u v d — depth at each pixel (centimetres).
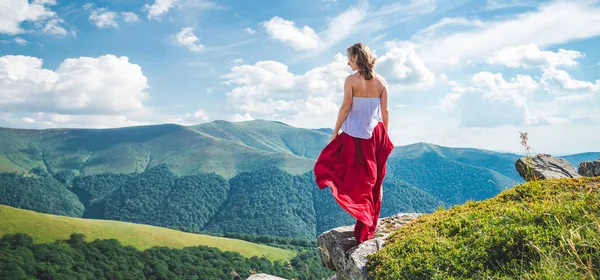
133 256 11512
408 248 468
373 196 538
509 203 515
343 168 517
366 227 537
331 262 612
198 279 10731
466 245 431
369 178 510
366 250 523
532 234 399
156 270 10800
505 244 404
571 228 372
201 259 12038
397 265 440
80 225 13162
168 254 12075
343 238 589
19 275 9281
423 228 519
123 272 10494
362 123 511
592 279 310
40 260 10369
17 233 11381
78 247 11462
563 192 507
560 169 736
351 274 511
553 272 331
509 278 356
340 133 539
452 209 577
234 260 12188
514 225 425
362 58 500
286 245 16638
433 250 444
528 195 532
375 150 524
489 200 564
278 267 11688
